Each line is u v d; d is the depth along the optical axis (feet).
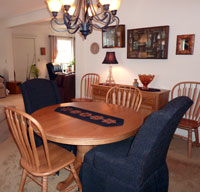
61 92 16.19
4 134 10.08
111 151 5.70
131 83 12.17
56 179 7.10
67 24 6.93
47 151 4.98
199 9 9.04
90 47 13.92
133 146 4.50
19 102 18.21
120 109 7.42
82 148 6.60
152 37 10.64
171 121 4.29
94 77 13.96
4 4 14.67
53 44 27.66
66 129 5.40
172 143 9.80
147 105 9.92
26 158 5.31
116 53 12.61
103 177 5.14
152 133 4.23
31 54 26.07
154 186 5.31
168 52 10.33
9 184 6.80
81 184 6.13
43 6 15.25
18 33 24.30
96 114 6.74
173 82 10.37
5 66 22.71
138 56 11.38
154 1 10.46
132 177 4.58
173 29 9.98
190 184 6.77
